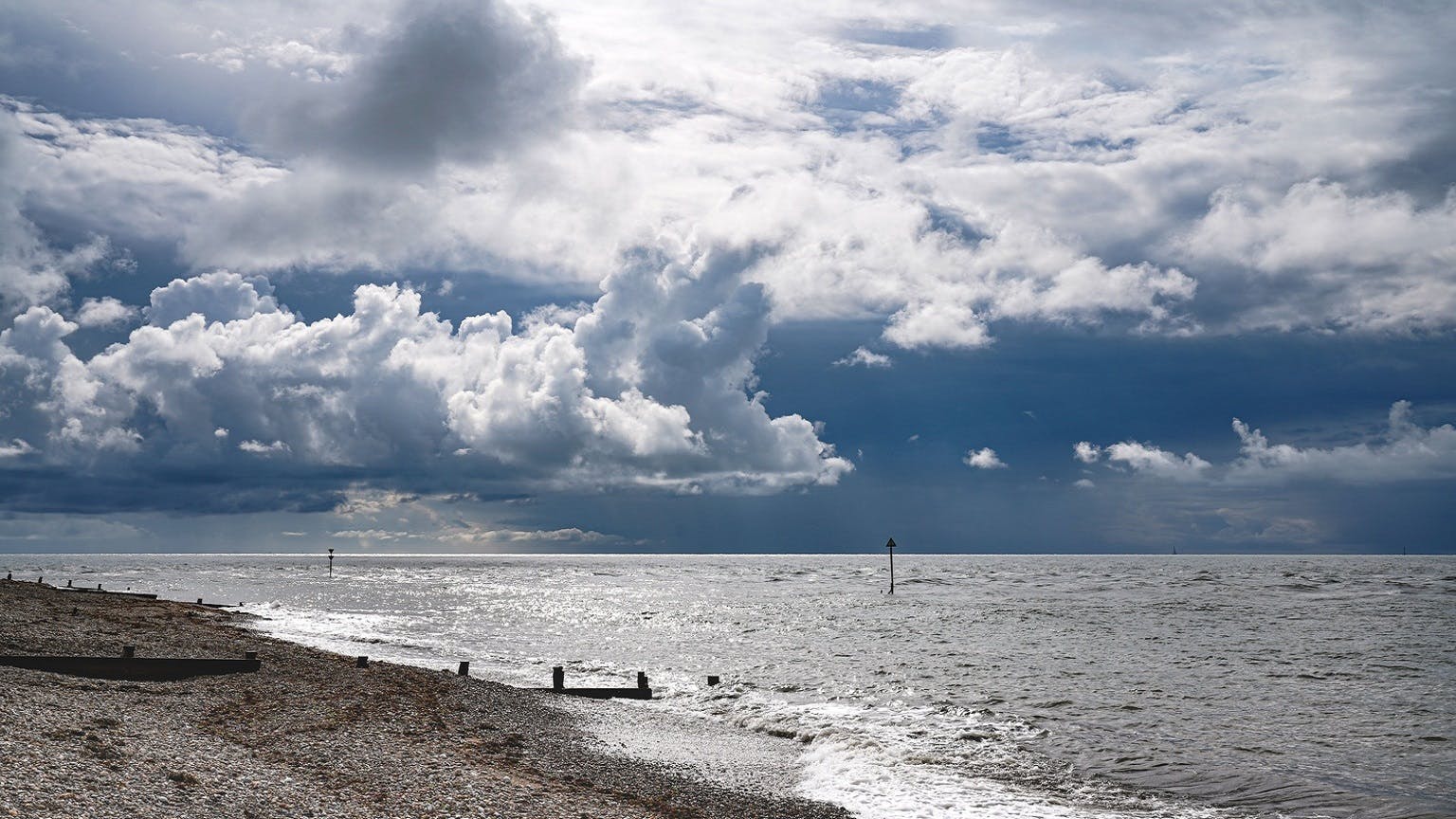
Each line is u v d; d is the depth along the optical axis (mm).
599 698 35219
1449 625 74500
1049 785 23391
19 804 12422
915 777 23500
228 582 145750
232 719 22219
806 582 177500
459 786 17594
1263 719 33094
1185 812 21359
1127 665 48781
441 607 96375
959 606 101062
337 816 14547
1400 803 22578
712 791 21391
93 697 23016
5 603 49094
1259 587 143125
